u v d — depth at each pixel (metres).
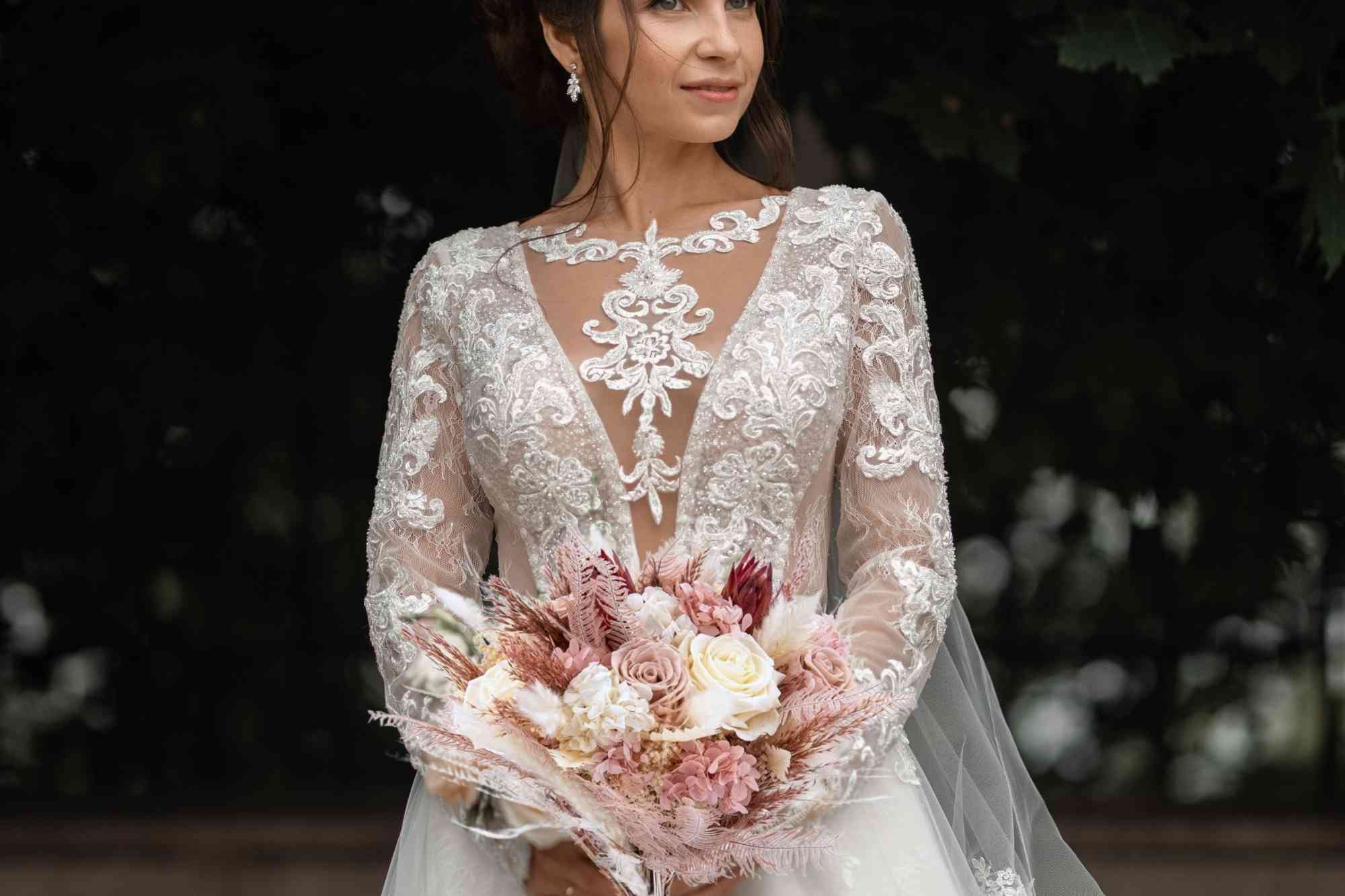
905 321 2.89
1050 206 5.39
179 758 6.41
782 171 3.16
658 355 2.76
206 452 6.16
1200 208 5.34
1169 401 5.57
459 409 2.93
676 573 2.39
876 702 2.36
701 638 2.29
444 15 5.51
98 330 5.92
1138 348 5.46
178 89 5.12
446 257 3.03
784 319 2.77
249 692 6.41
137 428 6.03
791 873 2.58
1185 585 6.15
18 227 5.57
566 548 2.38
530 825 2.26
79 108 5.15
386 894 2.84
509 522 2.82
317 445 6.18
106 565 6.28
